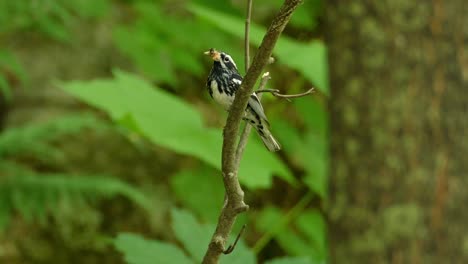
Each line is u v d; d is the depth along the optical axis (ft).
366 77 19.49
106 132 54.08
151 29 44.75
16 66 40.81
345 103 19.75
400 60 19.27
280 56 31.60
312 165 36.73
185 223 22.09
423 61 19.22
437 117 19.11
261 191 51.19
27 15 40.86
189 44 44.37
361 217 19.21
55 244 50.31
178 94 55.42
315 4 42.24
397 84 19.25
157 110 30.40
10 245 49.21
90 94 30.01
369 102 19.43
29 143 40.09
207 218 40.73
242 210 15.47
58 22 45.21
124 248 21.27
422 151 19.01
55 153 42.11
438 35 19.25
